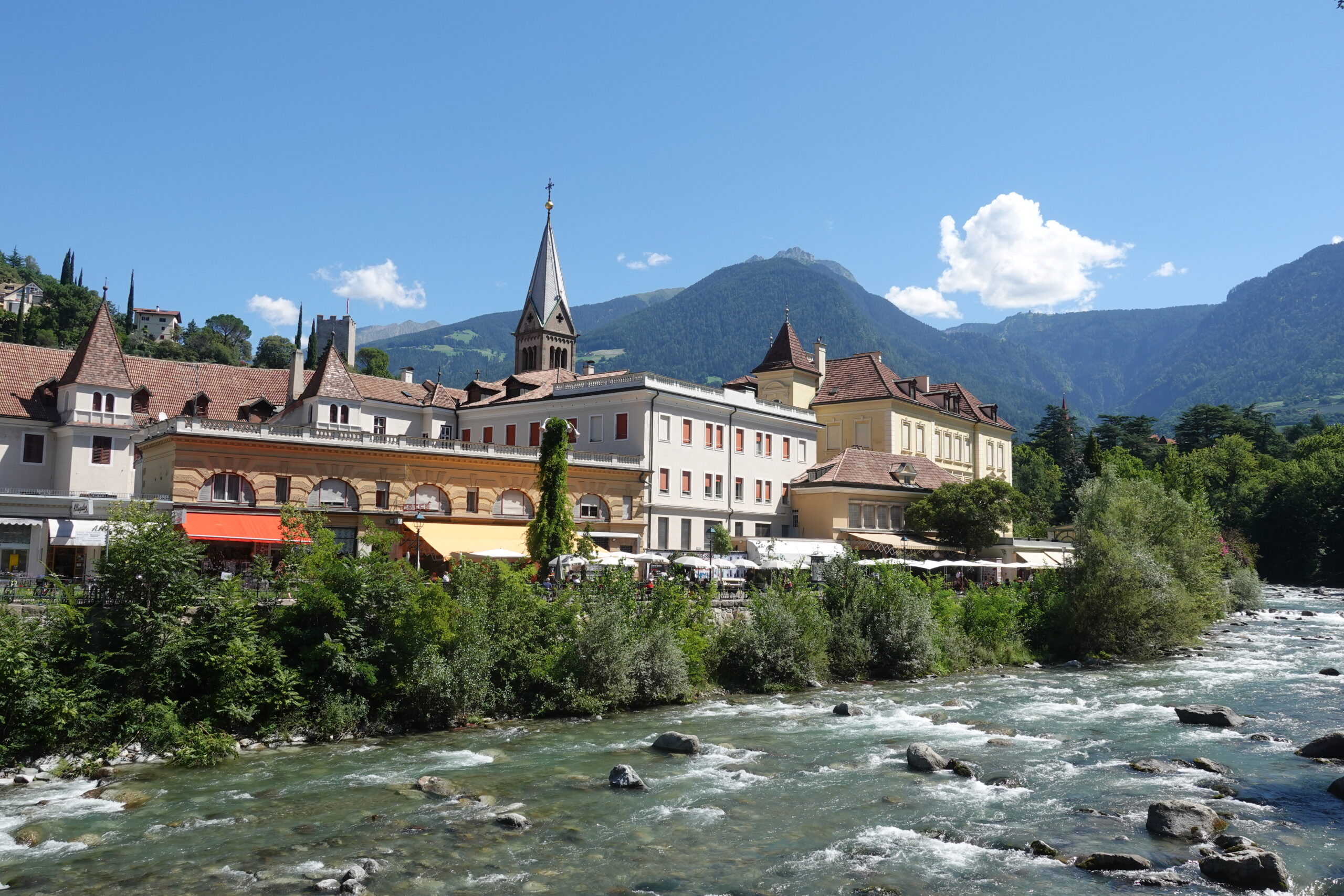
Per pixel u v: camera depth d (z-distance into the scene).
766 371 96.56
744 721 34.31
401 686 31.77
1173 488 128.25
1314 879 18.56
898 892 17.95
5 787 24.50
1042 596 55.75
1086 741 31.08
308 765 27.05
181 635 28.95
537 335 120.12
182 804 23.20
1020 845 20.59
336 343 198.75
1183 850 20.25
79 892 17.61
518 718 34.09
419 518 55.16
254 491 52.00
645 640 37.47
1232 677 45.81
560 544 47.12
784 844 20.64
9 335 188.12
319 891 17.59
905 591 47.00
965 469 107.31
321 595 31.45
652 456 66.25
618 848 20.30
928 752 27.50
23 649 26.81
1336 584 120.94
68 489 60.97
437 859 19.45
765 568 54.72
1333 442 162.75
